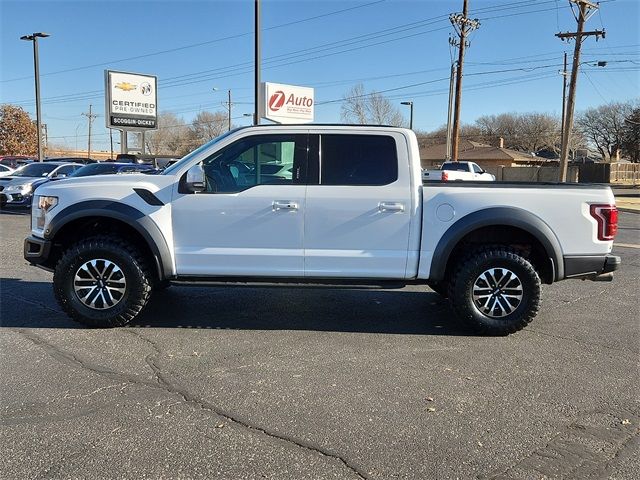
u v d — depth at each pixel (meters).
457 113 34.22
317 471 3.03
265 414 3.69
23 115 58.00
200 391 4.04
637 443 3.38
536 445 3.34
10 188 16.58
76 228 5.66
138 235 5.59
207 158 5.41
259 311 6.25
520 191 5.27
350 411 3.75
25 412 3.67
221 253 5.37
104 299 5.41
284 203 5.28
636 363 4.75
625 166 57.84
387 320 5.96
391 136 5.34
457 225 5.24
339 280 5.39
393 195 5.26
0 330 5.41
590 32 27.86
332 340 5.26
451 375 4.43
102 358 4.69
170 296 6.88
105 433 3.40
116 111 33.88
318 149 5.36
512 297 5.36
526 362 4.75
